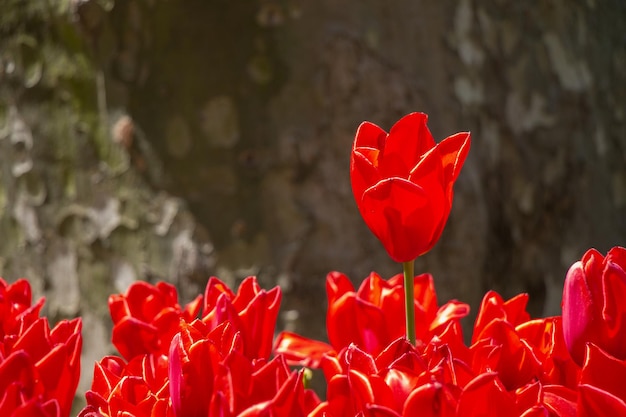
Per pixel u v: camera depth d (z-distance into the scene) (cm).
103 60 246
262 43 244
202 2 243
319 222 247
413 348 105
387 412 98
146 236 251
